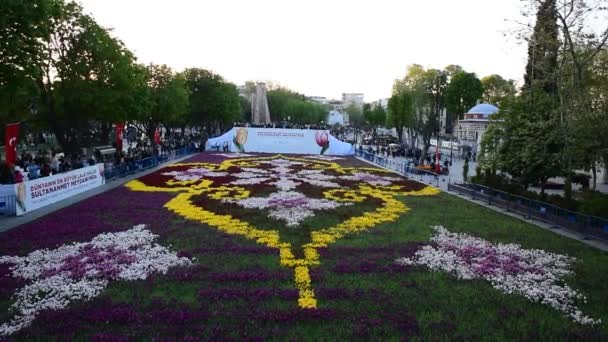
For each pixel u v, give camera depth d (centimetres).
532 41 2205
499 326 1067
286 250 1611
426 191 3181
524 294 1266
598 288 1331
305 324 1045
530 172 2561
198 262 1468
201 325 1022
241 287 1256
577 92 2144
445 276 1395
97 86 3591
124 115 3794
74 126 3766
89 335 972
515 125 2648
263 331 1000
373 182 3519
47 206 2314
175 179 3378
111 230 1836
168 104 5600
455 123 9738
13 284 1249
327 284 1298
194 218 2098
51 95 3484
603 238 1842
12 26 2181
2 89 2414
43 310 1088
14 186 2080
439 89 8369
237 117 8750
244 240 1744
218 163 4609
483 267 1472
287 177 3634
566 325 1084
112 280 1292
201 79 7369
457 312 1138
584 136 2155
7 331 977
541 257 1609
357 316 1091
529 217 2331
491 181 2947
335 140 6506
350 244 1727
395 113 7862
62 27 3381
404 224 2102
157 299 1161
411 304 1178
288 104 12375
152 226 1927
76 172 2712
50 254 1503
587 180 2653
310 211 2291
